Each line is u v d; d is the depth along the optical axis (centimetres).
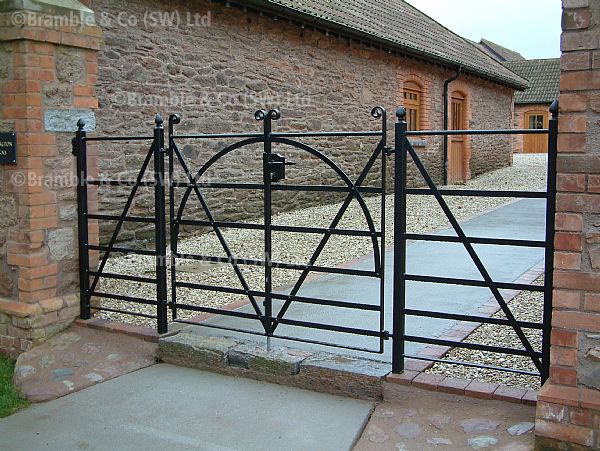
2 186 489
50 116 485
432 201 1349
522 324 351
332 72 1198
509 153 2223
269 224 433
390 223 1048
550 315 340
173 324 508
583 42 285
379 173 1394
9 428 375
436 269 704
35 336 480
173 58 856
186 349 451
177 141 877
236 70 966
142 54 812
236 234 931
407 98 1507
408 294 597
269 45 1030
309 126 1147
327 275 682
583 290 296
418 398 370
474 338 471
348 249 826
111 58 771
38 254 486
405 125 373
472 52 1925
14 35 463
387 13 1536
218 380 429
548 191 335
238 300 587
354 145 1291
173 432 362
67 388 421
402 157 376
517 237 902
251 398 398
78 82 505
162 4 834
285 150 1095
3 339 494
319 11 1103
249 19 982
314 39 1138
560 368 304
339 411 374
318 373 400
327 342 461
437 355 430
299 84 1109
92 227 527
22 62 468
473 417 346
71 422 379
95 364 456
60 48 489
